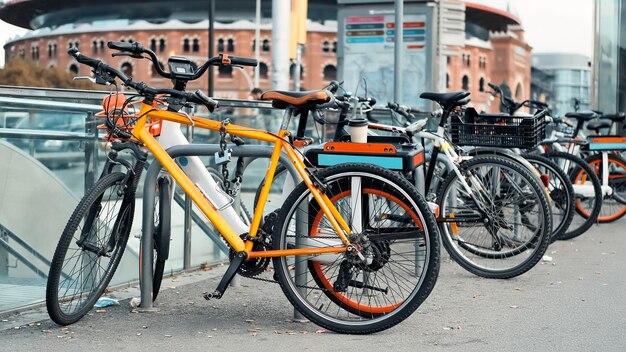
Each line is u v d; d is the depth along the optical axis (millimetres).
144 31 112938
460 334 4570
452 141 6703
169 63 4688
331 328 4562
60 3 118812
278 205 5562
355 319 4574
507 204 6371
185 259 6539
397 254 4805
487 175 6422
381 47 22078
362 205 4582
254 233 4641
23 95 5398
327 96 4652
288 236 4680
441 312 5156
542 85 148625
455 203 6484
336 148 4809
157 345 4266
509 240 6371
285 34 14750
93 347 4203
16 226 5352
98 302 5172
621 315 5094
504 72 140250
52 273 4430
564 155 8516
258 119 9570
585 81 146875
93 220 4645
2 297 5164
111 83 4562
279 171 5605
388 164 4727
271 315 5000
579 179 8492
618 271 6773
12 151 5332
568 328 4738
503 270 6320
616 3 14203
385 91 22156
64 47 116938
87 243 4652
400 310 4504
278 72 14805
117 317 4863
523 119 6516
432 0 21781
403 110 7566
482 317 5016
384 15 22047
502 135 6570
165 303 5289
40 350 4129
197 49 113125
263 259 4672
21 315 4902
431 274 4465
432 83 21969
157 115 4723
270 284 6000
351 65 22281
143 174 6289
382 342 4375
